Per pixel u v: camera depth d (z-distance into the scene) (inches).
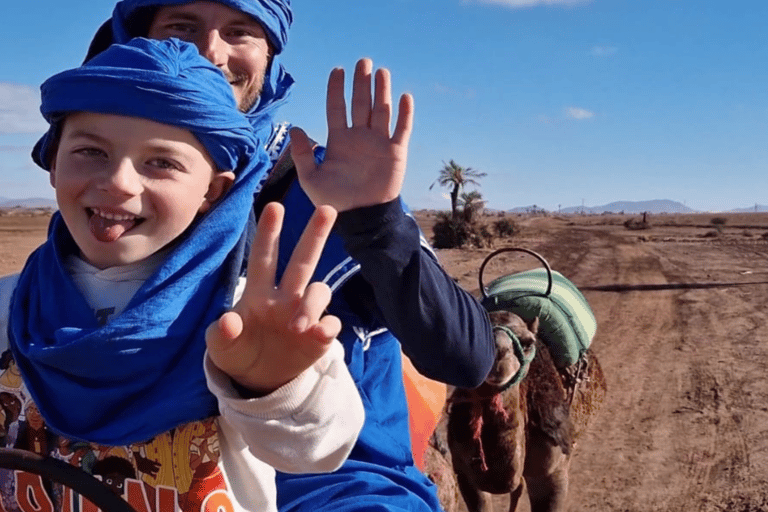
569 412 87.9
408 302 29.5
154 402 25.7
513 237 763.4
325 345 22.6
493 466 81.0
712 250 626.8
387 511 31.6
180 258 26.5
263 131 38.2
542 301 90.6
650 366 193.9
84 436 25.7
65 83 25.4
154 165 26.1
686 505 112.3
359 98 28.8
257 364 23.2
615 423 148.5
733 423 147.6
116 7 39.3
